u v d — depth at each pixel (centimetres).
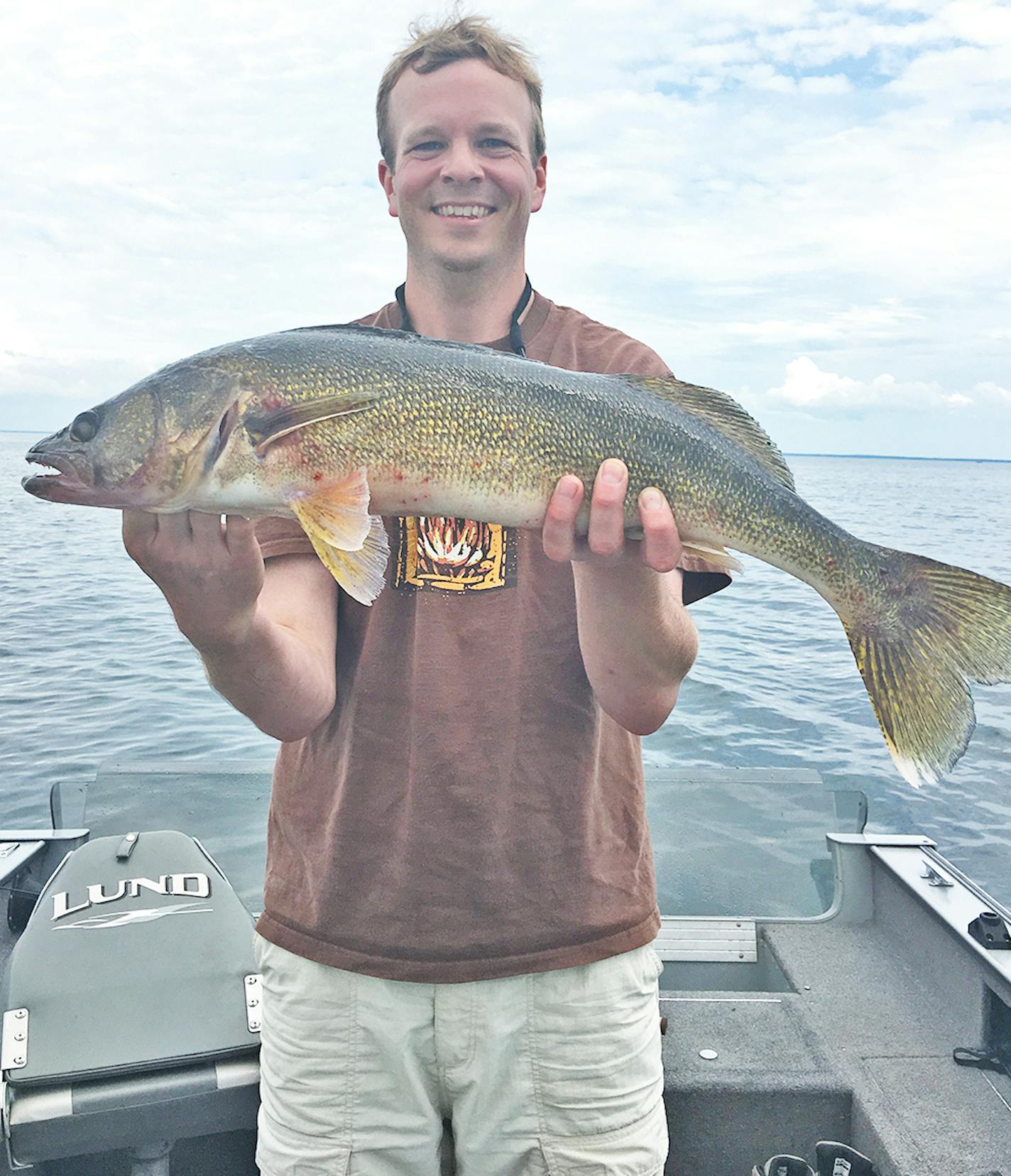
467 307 107
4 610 486
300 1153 97
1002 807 277
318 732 102
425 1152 99
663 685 96
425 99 103
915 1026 129
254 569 81
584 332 109
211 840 158
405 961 95
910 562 99
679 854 160
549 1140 97
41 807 252
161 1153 105
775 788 166
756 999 136
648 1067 100
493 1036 96
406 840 95
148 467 86
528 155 107
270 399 86
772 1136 119
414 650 97
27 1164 101
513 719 96
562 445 90
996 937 125
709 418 98
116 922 116
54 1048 102
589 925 96
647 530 84
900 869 148
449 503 90
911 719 98
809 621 536
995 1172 104
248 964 113
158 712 323
